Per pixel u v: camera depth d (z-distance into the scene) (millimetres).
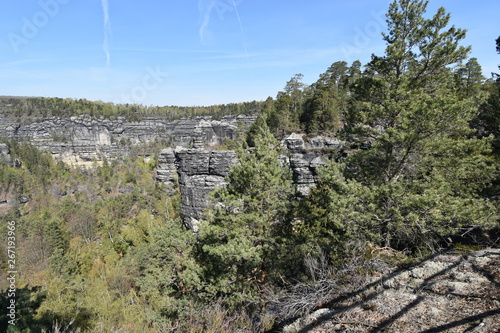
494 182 13836
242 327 6242
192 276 11836
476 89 27750
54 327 6027
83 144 141625
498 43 18000
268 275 10883
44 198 98000
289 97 45656
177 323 8188
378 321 3820
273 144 14047
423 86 13352
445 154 12117
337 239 10070
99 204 71562
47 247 39156
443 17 12398
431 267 4934
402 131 11422
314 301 5266
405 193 10367
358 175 13648
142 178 112750
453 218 9781
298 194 14008
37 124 150500
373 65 14102
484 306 3463
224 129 117625
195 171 37250
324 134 38188
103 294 12320
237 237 11781
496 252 4891
